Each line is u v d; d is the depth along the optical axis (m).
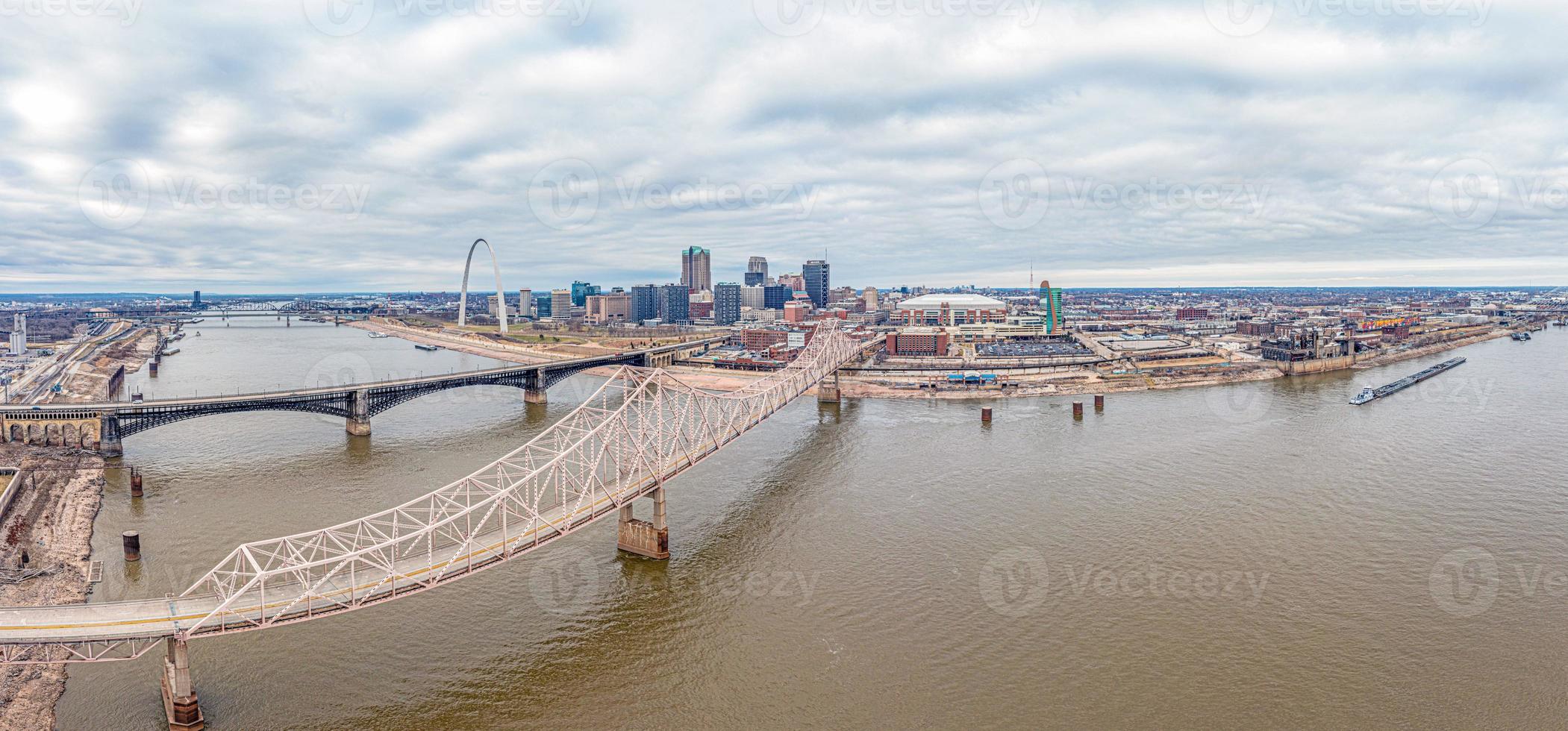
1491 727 72.19
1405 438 177.88
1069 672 80.75
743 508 129.75
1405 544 112.81
